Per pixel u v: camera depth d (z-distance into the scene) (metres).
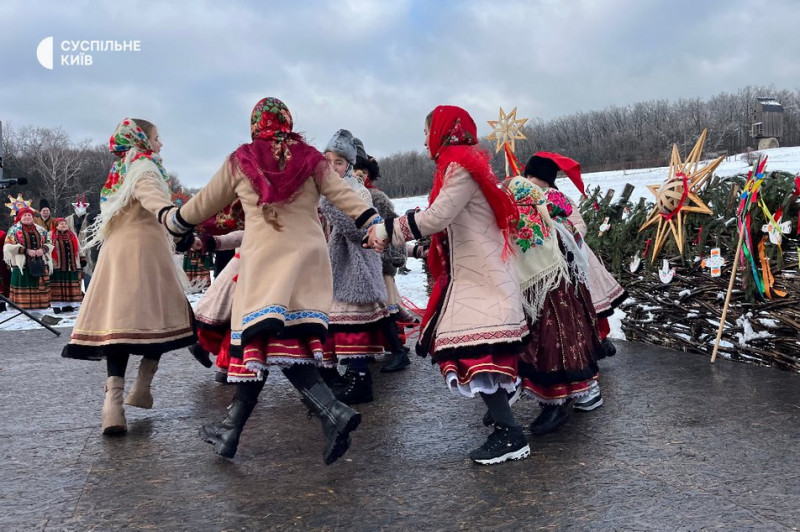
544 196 3.80
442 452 3.44
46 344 7.45
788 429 3.58
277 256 3.12
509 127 6.18
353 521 2.65
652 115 99.69
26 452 3.59
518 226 3.66
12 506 2.88
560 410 3.70
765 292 5.06
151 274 4.00
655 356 5.60
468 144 3.36
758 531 2.45
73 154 87.31
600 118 100.44
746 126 92.12
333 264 4.62
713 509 2.64
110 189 4.04
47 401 4.73
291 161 3.18
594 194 7.06
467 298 3.27
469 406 4.31
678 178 5.77
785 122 92.44
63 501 2.92
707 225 5.59
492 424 3.85
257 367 3.04
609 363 5.39
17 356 6.64
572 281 3.78
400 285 13.14
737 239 5.34
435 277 3.48
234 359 3.21
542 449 3.43
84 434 3.90
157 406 4.52
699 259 5.70
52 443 3.74
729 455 3.23
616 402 4.24
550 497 2.81
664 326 6.03
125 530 2.62
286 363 3.04
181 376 5.43
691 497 2.76
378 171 5.23
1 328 9.21
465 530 2.54
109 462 3.41
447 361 3.28
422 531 2.55
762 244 5.09
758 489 2.82
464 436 3.69
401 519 2.65
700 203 5.63
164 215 3.52
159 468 3.30
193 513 2.76
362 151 5.09
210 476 3.18
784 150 57.84
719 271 5.43
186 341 4.09
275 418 4.14
